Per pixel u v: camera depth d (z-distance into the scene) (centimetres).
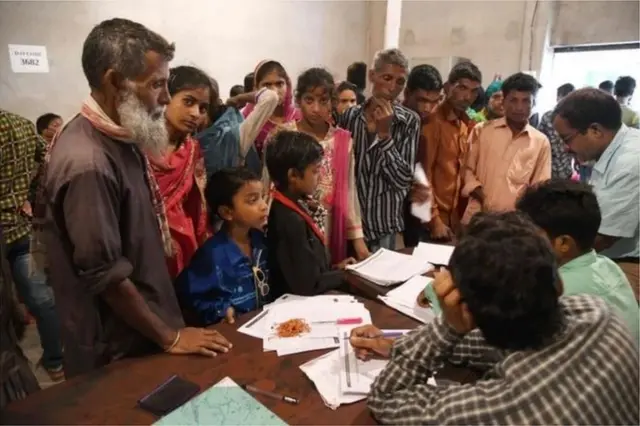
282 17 517
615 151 156
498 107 312
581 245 107
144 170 124
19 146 203
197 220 160
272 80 205
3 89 353
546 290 68
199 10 454
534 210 108
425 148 230
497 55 589
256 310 137
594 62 552
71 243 109
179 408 94
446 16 618
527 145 226
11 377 93
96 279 105
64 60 377
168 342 115
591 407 69
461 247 74
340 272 164
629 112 413
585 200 105
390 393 88
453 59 574
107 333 118
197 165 161
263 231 158
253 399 97
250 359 112
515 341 72
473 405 73
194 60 461
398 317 134
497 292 68
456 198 246
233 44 485
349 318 131
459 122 243
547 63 568
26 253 206
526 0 556
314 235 156
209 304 139
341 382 102
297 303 139
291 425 90
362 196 212
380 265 171
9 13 346
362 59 602
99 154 106
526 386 70
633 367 75
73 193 102
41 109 372
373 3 577
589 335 74
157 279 122
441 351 85
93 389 100
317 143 157
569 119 158
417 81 223
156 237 123
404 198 218
